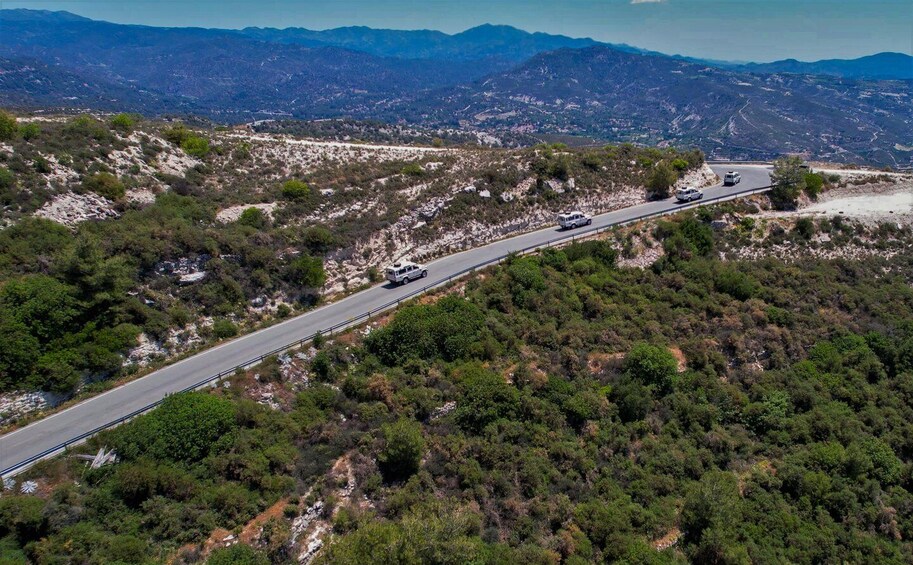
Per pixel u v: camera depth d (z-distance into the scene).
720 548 24.95
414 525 20.55
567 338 37.97
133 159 52.38
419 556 19.72
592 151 72.44
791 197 62.28
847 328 43.44
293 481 24.11
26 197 38.12
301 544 21.88
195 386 28.33
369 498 24.56
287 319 37.34
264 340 33.94
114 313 30.61
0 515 19.00
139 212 41.69
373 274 44.00
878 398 37.59
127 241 33.72
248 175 61.19
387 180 59.44
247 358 31.48
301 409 28.25
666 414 33.59
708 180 70.38
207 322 34.56
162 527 20.69
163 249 34.84
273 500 23.08
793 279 49.12
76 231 36.44
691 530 26.38
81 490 21.62
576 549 23.97
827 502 29.44
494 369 33.69
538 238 52.72
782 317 43.50
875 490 30.31
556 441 29.64
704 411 33.84
